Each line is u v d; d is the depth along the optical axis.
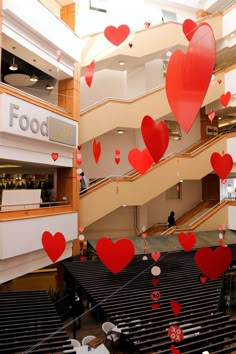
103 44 9.97
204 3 12.95
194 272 6.96
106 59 10.02
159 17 12.41
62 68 8.82
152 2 12.41
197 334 4.46
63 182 9.35
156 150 2.08
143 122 2.05
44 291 6.25
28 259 7.29
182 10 12.98
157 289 5.99
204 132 13.16
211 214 10.62
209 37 1.39
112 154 11.76
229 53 12.27
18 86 10.45
